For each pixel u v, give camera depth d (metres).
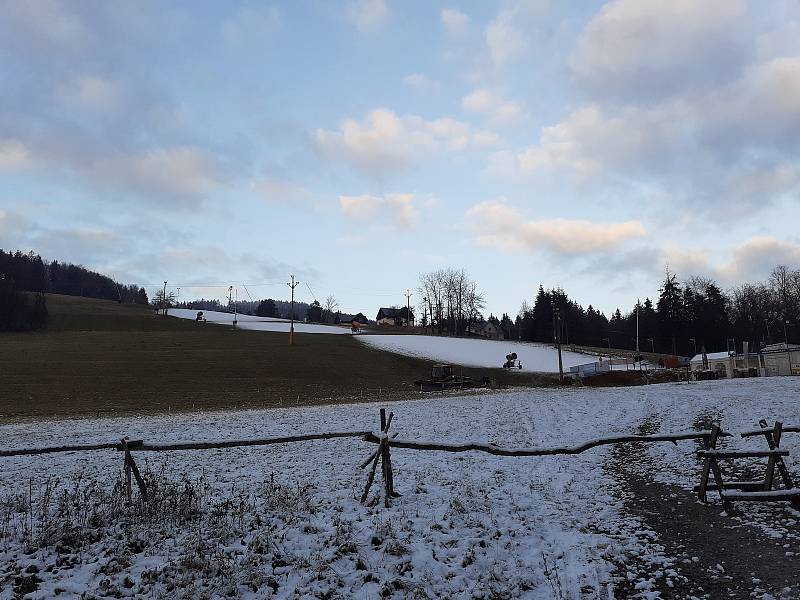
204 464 14.79
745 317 117.75
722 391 31.53
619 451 16.20
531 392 44.53
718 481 9.56
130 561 7.08
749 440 15.57
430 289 149.75
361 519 8.96
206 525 8.54
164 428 24.09
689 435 10.21
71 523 8.26
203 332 97.19
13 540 7.67
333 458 15.70
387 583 6.49
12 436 22.72
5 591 6.18
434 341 102.38
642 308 142.00
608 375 62.28
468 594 6.37
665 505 10.05
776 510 9.14
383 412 10.68
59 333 87.38
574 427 21.73
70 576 6.65
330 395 48.62
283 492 10.36
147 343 77.56
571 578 6.80
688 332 114.56
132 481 12.34
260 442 10.55
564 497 10.94
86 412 36.47
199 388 49.69
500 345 105.69
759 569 6.85
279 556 7.28
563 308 135.12
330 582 6.55
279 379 56.59
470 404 33.06
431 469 13.59
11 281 109.56
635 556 7.57
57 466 14.75
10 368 53.69
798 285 113.19
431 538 8.05
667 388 38.62
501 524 8.92
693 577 6.78
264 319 148.38
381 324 180.25
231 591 6.25
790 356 56.94
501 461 14.82
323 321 181.88
